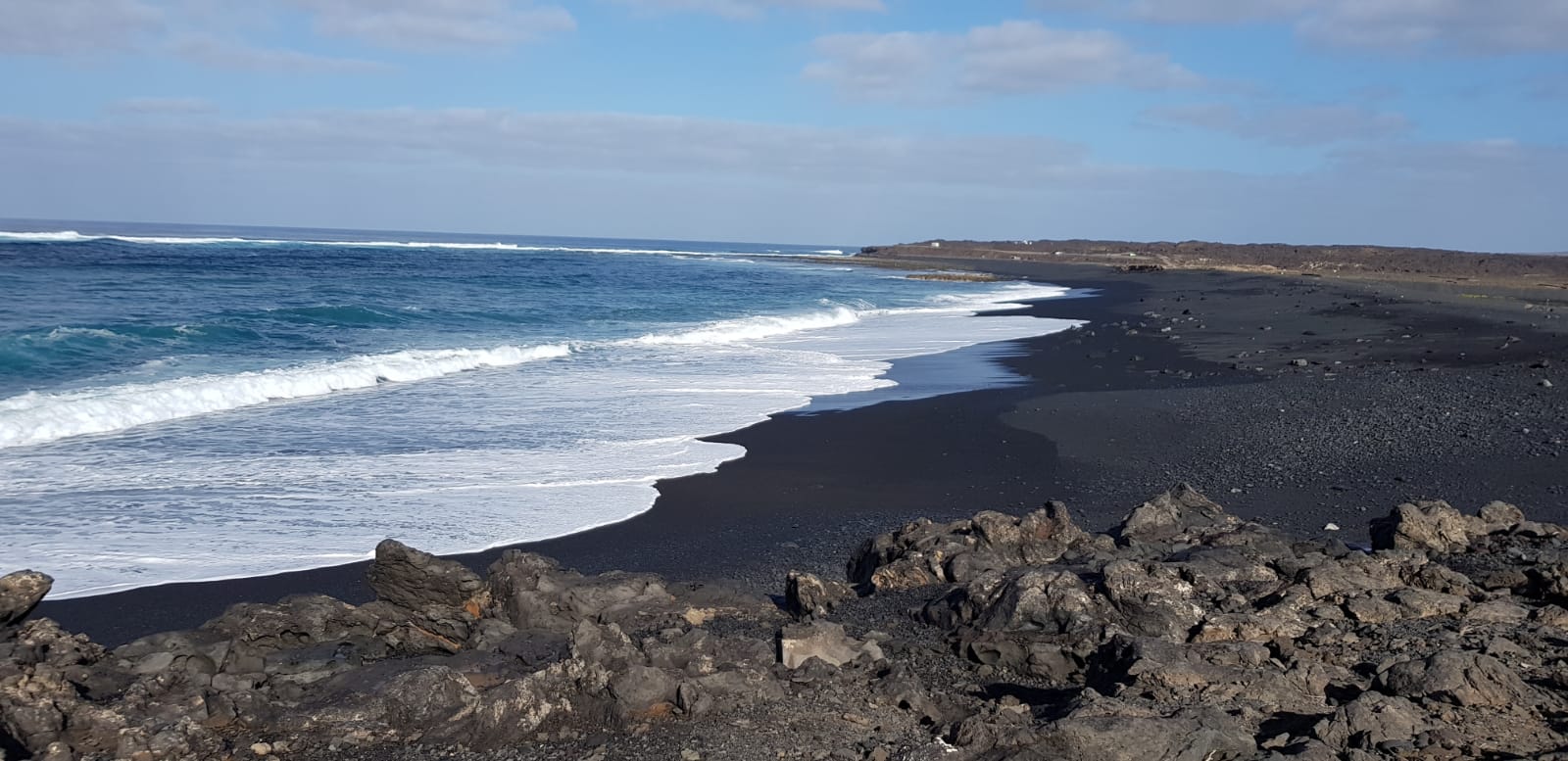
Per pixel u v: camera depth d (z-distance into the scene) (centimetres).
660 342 2936
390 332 2806
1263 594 722
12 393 1608
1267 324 3531
